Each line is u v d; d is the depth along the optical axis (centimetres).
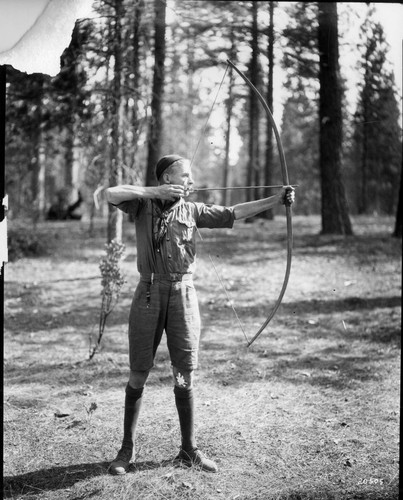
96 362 479
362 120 1127
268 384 427
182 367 296
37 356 496
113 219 763
